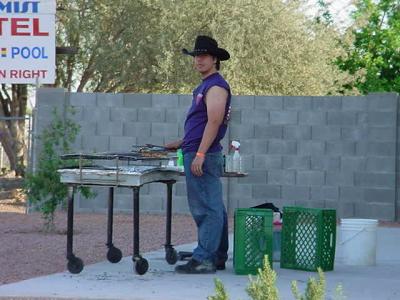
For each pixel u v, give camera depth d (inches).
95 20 1025.5
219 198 408.5
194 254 413.7
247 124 729.6
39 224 639.1
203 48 400.2
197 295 352.8
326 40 1095.0
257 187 730.2
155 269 426.9
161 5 1004.6
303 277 407.5
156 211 735.1
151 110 733.3
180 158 476.7
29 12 779.4
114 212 732.7
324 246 428.8
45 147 592.1
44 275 406.9
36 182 577.3
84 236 563.8
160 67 1014.4
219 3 997.8
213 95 397.1
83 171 402.9
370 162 721.0
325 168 725.3
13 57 779.4
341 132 724.0
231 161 445.1
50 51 781.3
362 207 722.8
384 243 564.1
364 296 357.4
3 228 609.9
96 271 418.3
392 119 717.3
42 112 725.3
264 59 1022.4
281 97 727.1
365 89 1416.1
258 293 223.9
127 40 1045.8
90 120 732.7
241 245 410.9
